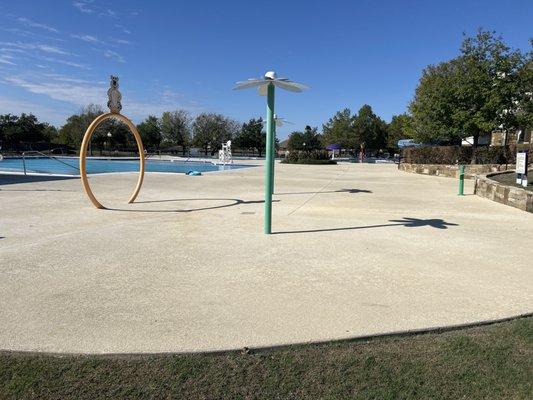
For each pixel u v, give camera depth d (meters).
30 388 2.81
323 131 79.50
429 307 4.20
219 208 10.48
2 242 6.59
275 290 4.66
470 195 14.27
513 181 14.33
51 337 3.47
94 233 7.34
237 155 63.75
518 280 5.11
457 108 26.12
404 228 8.27
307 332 3.62
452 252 6.43
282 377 2.97
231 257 5.96
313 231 7.84
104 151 58.81
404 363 3.15
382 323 3.81
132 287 4.68
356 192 14.77
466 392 2.82
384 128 73.62
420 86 38.41
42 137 61.41
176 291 4.58
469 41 25.62
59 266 5.40
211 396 2.77
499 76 25.17
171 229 7.80
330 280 5.02
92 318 3.86
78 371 3.00
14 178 17.22
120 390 2.80
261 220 8.87
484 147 28.88
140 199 11.91
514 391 2.83
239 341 3.44
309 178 21.12
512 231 8.11
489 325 3.82
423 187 17.06
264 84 7.32
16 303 4.18
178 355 3.23
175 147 64.81
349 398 2.76
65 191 13.10
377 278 5.11
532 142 34.47
